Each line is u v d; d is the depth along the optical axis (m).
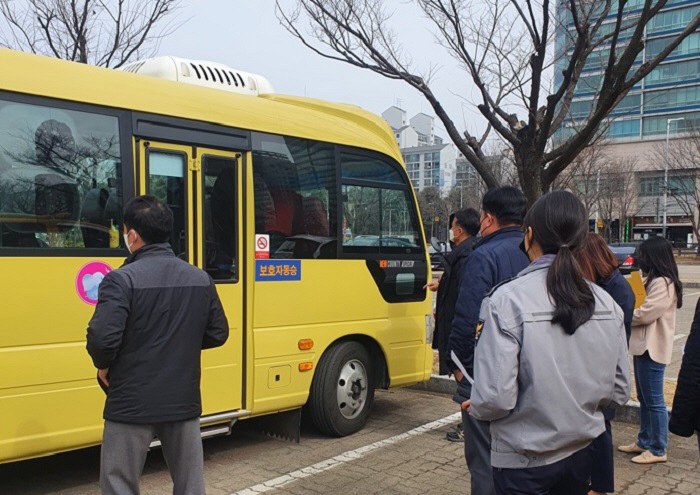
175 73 4.95
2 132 3.67
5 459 3.60
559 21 7.70
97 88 4.09
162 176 4.38
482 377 2.21
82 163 4.00
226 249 4.69
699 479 4.49
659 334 4.70
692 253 46.41
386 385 5.89
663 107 54.56
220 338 3.28
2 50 3.76
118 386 2.92
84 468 4.68
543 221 2.34
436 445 5.30
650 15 6.08
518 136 7.19
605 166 35.53
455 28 7.30
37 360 3.71
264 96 5.54
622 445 5.25
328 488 4.32
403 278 6.04
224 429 4.61
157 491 4.21
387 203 5.98
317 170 5.36
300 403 5.16
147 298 2.94
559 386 2.17
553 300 2.22
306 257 5.19
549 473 2.22
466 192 38.97
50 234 3.84
